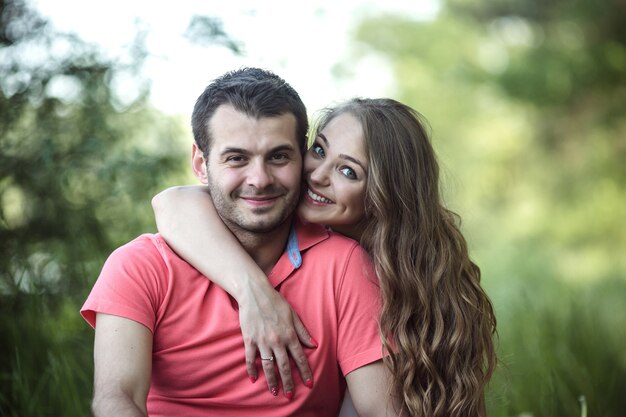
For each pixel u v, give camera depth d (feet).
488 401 9.50
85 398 8.58
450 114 43.75
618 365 11.84
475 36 41.22
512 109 38.58
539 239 35.19
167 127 11.74
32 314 9.02
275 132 6.49
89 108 10.77
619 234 33.60
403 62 47.32
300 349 6.48
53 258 10.07
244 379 6.55
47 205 10.42
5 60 10.27
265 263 6.94
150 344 6.43
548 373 9.92
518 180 39.70
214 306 6.62
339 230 7.45
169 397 6.66
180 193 7.14
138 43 10.77
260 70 6.97
